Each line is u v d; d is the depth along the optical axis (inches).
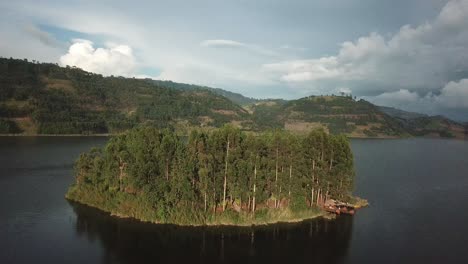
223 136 3499.0
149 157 3506.4
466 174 7367.1
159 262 2701.8
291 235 3282.5
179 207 3457.2
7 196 4303.6
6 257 2694.4
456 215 4163.4
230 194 3560.5
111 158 3873.0
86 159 4232.3
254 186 3535.9
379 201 4704.7
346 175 4037.9
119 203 3735.2
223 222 3425.2
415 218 3991.1
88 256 2760.8
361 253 2982.3
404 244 3206.2
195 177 3523.6
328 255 2918.3
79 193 4153.5
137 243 3011.8
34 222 3447.3
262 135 3964.1
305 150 3850.9
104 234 3179.1
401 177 6702.8
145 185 3447.3
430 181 6373.0
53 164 6560.0
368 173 7012.8
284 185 3644.2
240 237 3189.0
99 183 4028.1
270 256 2856.8
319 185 3870.6
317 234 3334.2
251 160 3508.9
